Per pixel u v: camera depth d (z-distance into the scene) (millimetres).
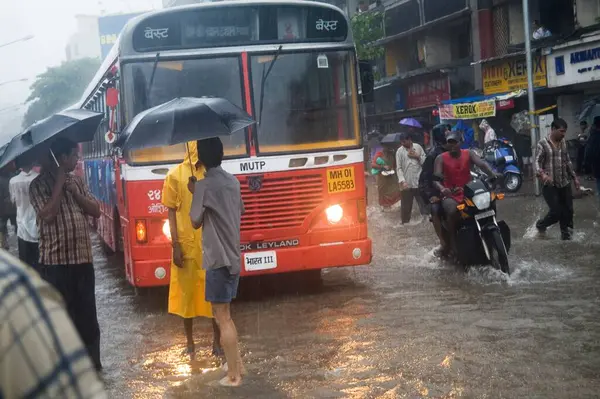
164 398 5219
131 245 8016
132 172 7957
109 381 5707
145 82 8125
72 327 1270
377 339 6348
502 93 26094
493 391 4879
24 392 1186
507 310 7000
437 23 29797
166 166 7965
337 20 8523
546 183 10891
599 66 21391
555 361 5402
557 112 24266
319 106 8367
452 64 29062
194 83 8188
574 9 22703
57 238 5727
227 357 5438
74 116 5785
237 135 8141
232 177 5695
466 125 27328
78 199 5816
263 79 8273
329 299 8172
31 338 1198
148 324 7719
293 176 8203
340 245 8320
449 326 6578
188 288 6250
